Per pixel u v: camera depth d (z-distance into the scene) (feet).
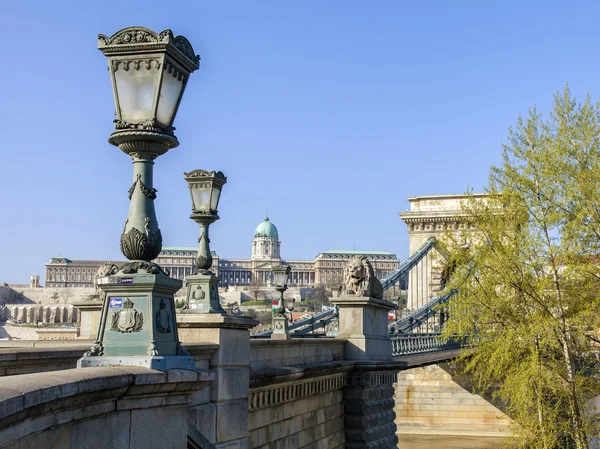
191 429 35.55
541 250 101.35
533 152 104.01
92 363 23.36
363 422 77.77
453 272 111.55
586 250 98.78
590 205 98.37
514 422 107.14
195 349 39.65
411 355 111.86
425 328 189.26
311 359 69.77
